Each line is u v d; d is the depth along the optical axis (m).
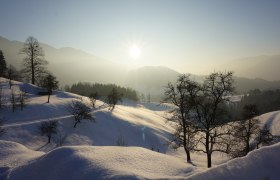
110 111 77.94
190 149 25.20
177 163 8.88
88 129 61.78
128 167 7.52
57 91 91.00
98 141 58.53
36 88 86.12
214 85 21.30
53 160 8.66
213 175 5.91
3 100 67.56
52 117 63.59
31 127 54.56
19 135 51.03
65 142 54.03
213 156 39.53
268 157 6.37
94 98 87.25
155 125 79.25
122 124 69.31
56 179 7.67
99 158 8.09
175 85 26.11
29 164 9.48
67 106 72.56
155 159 8.94
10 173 9.37
